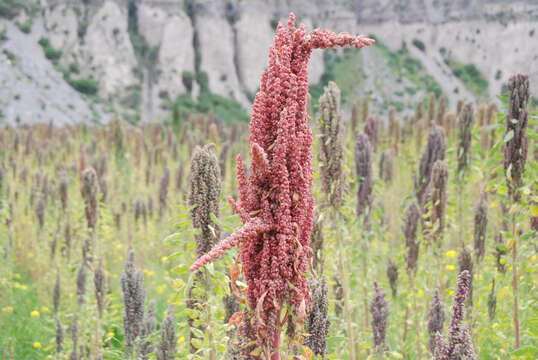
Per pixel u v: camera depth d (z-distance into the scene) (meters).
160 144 21.41
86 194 7.93
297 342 2.93
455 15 90.62
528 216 5.09
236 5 90.88
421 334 6.51
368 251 7.55
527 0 80.88
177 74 84.69
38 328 8.98
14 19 79.31
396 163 17.06
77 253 9.41
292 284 2.79
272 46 2.81
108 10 84.06
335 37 2.74
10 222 12.56
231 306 4.77
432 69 88.69
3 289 10.42
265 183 2.77
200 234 4.36
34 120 68.25
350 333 5.64
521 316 5.72
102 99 78.50
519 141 5.14
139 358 5.59
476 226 6.43
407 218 7.12
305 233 2.87
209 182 4.34
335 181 5.96
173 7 87.50
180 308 8.16
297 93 2.78
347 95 82.62
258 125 2.79
